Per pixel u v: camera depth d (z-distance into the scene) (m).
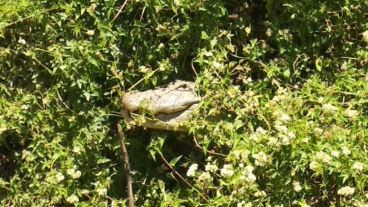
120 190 6.55
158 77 6.65
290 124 5.91
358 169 5.50
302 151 5.72
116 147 6.53
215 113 6.24
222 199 5.88
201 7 6.54
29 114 6.64
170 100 6.27
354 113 5.93
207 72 6.38
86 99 6.62
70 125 6.62
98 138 6.55
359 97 6.19
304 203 5.71
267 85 6.52
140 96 6.43
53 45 6.66
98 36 6.66
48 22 6.78
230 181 5.88
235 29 6.77
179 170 6.43
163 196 6.19
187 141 6.38
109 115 6.64
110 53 6.68
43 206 6.48
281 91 6.31
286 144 5.72
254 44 6.61
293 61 6.61
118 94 6.62
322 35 6.66
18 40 6.86
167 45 6.75
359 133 5.80
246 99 6.24
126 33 6.73
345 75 6.38
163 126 6.28
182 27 6.66
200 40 6.62
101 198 6.42
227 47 6.57
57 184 6.43
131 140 6.52
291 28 6.68
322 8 6.54
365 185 5.64
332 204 5.64
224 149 6.19
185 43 6.67
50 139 6.64
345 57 6.62
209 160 6.13
